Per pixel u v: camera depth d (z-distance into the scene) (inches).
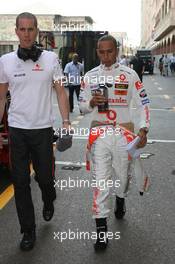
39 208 214.5
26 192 170.4
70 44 962.1
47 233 184.9
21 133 166.2
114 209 204.5
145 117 173.3
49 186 179.6
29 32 158.1
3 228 190.2
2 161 262.2
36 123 165.3
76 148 356.8
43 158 170.1
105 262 160.1
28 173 170.2
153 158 324.5
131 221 198.4
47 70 163.6
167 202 225.0
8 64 162.6
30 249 169.5
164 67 1790.1
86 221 198.2
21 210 169.9
